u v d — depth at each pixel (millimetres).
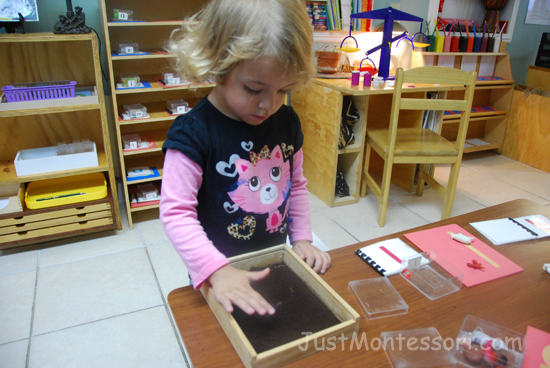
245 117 712
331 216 2354
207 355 606
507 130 3305
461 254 885
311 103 2480
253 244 891
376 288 768
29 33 1841
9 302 1606
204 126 768
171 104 2176
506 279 805
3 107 1725
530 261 868
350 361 596
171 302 720
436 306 723
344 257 873
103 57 2211
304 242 905
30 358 1346
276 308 684
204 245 702
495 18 3219
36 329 1471
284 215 919
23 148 2189
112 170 2021
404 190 2734
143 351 1380
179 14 2297
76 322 1508
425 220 2314
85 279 1755
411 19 2393
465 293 758
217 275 673
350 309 641
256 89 653
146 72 2332
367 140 2453
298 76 664
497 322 686
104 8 1767
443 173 3000
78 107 1861
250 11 607
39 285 1712
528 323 686
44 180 2150
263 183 851
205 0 2311
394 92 1995
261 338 621
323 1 2609
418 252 892
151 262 1882
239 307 626
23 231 1911
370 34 2791
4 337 1432
